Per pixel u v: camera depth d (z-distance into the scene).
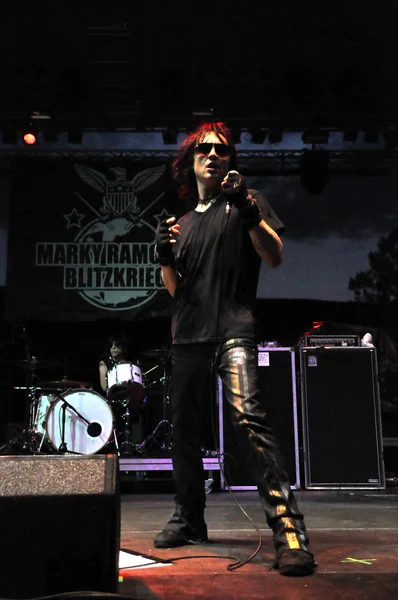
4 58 6.46
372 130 6.96
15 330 6.94
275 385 5.31
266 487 2.02
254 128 7.03
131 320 6.86
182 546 2.32
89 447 6.03
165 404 6.26
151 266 6.92
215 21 5.96
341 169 7.18
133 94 6.84
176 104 6.87
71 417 6.09
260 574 1.85
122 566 1.97
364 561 2.02
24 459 1.31
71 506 1.22
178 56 6.44
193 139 2.50
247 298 2.27
